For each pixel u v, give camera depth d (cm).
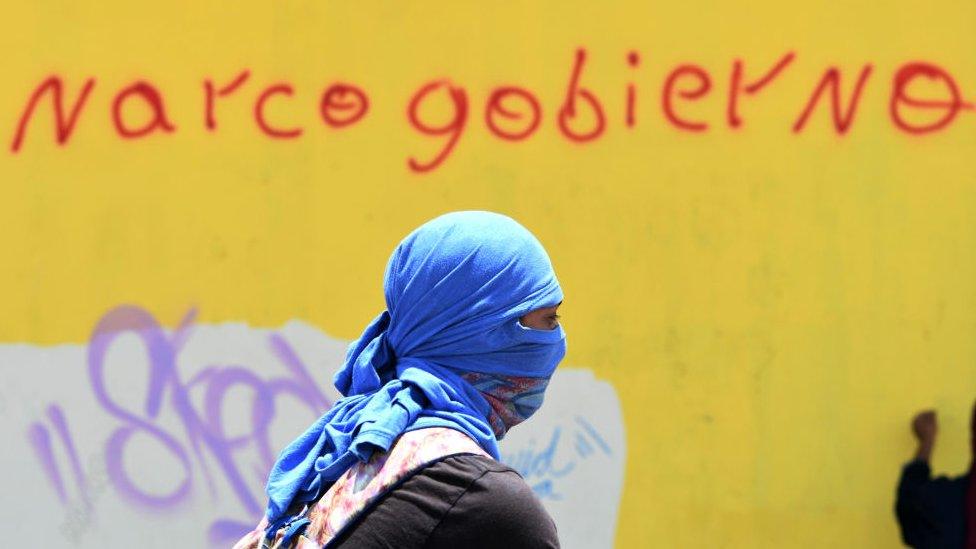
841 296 781
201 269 786
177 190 786
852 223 781
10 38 789
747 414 778
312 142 784
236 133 786
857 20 782
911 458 775
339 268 784
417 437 329
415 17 784
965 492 751
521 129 781
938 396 777
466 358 354
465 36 784
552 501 777
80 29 789
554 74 783
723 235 781
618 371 779
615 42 783
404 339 358
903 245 781
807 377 779
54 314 786
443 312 351
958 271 780
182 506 780
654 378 779
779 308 780
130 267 786
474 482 320
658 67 783
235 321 784
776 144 781
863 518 776
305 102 784
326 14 784
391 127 784
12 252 788
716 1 782
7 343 787
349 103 784
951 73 783
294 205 784
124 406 783
